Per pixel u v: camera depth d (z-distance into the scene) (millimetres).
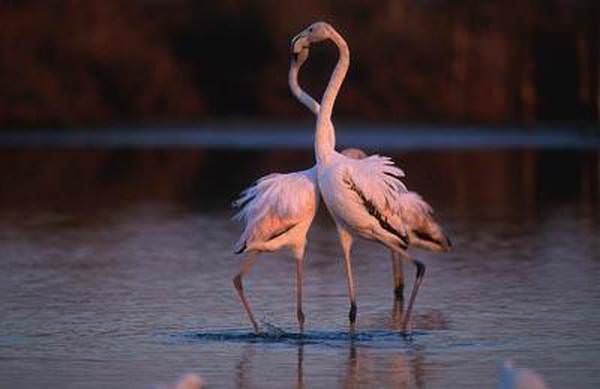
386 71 54031
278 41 54750
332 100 14492
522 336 13930
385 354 13234
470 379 12266
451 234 21969
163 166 36188
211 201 27797
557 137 47906
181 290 16734
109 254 19984
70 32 52938
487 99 54469
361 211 13938
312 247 20609
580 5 55375
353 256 19547
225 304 15797
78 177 33219
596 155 39500
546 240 21141
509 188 30250
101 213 25625
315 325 14586
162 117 54000
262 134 48969
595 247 20266
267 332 14195
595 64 54844
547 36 55219
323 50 54000
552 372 12477
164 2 55281
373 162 14234
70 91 52781
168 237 21984
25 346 13594
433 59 54500
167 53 54500
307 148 42031
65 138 47812
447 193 29172
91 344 13703
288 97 54562
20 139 47250
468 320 14742
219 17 54906
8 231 22797
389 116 53625
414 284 15688
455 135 48406
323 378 12352
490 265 18516
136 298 16203
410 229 15328
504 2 55281
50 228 23250
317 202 14156
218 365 12844
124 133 49875
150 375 12469
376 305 15648
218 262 19094
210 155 39594
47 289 16828
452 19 55094
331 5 55000
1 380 12281
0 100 51781
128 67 53656
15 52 52031
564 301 15766
